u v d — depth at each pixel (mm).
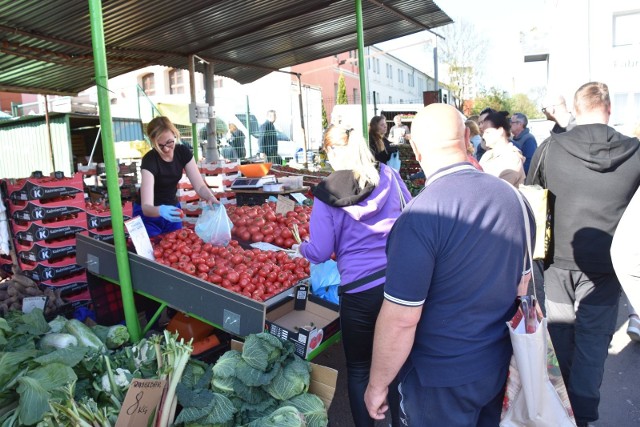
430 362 1876
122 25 6109
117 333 3279
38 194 4320
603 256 2830
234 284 3262
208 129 8766
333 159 2900
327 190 2789
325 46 8805
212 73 8680
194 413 2430
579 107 2941
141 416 2377
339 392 3842
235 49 8258
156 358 2725
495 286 1805
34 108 21406
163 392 2455
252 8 6375
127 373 2732
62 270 4484
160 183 4418
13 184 4430
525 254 1914
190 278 3074
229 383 2660
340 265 2887
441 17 7555
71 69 7461
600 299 2904
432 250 1762
